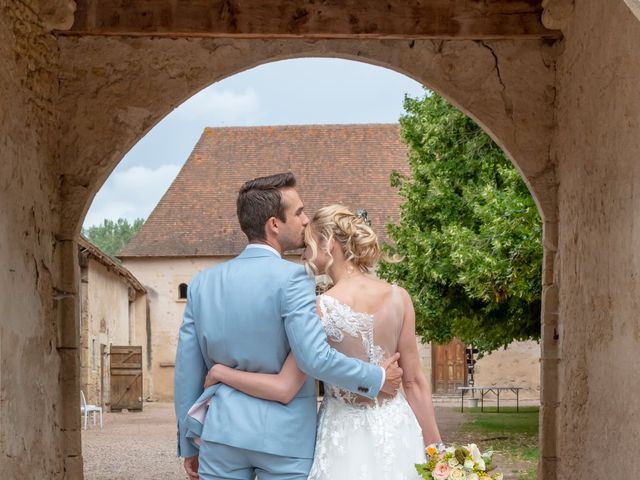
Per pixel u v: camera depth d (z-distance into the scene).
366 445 3.08
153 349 26.77
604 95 4.70
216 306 3.04
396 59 5.77
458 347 25.03
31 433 4.93
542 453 5.59
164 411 21.88
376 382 2.99
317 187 27.52
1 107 4.61
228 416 2.96
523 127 5.72
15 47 4.86
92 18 5.51
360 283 3.18
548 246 5.64
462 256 11.02
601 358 4.73
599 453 4.74
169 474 10.35
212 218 27.23
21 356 4.82
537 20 5.57
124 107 5.70
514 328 13.41
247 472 3.00
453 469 3.01
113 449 12.85
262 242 3.10
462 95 5.74
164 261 26.86
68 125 5.66
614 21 4.52
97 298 20.27
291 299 2.97
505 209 10.55
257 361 2.99
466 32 5.58
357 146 28.66
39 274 5.18
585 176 5.04
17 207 4.82
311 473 3.04
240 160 28.55
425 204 13.46
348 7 5.54
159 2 5.51
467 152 12.90
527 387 24.58
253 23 5.52
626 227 4.34
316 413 3.10
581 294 5.11
